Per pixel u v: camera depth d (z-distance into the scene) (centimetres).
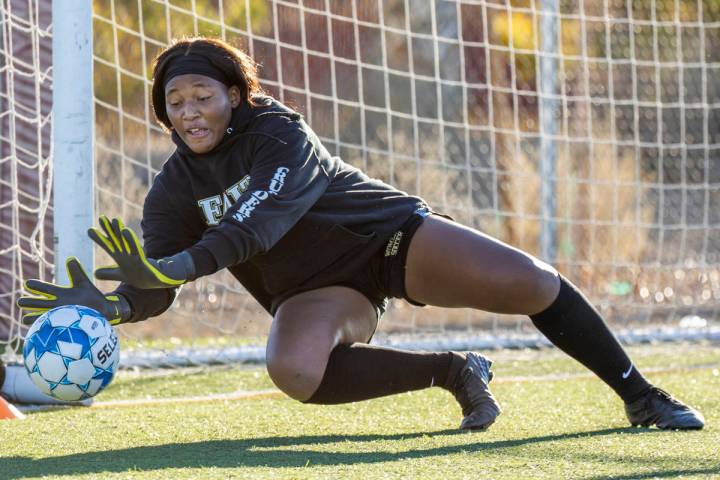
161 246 1078
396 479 830
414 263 1063
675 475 848
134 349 1895
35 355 916
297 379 1006
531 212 2769
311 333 1027
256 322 2316
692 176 3184
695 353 1975
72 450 997
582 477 841
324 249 1062
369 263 1083
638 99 3023
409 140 3169
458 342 2058
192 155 1038
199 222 1082
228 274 2183
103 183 2772
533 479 833
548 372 1725
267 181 961
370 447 1004
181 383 1614
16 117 1734
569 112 2788
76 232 1348
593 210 2380
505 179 2842
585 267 2639
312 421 1191
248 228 920
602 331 1088
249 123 1012
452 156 3088
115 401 1395
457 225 1077
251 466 893
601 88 2897
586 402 1343
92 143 1362
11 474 863
